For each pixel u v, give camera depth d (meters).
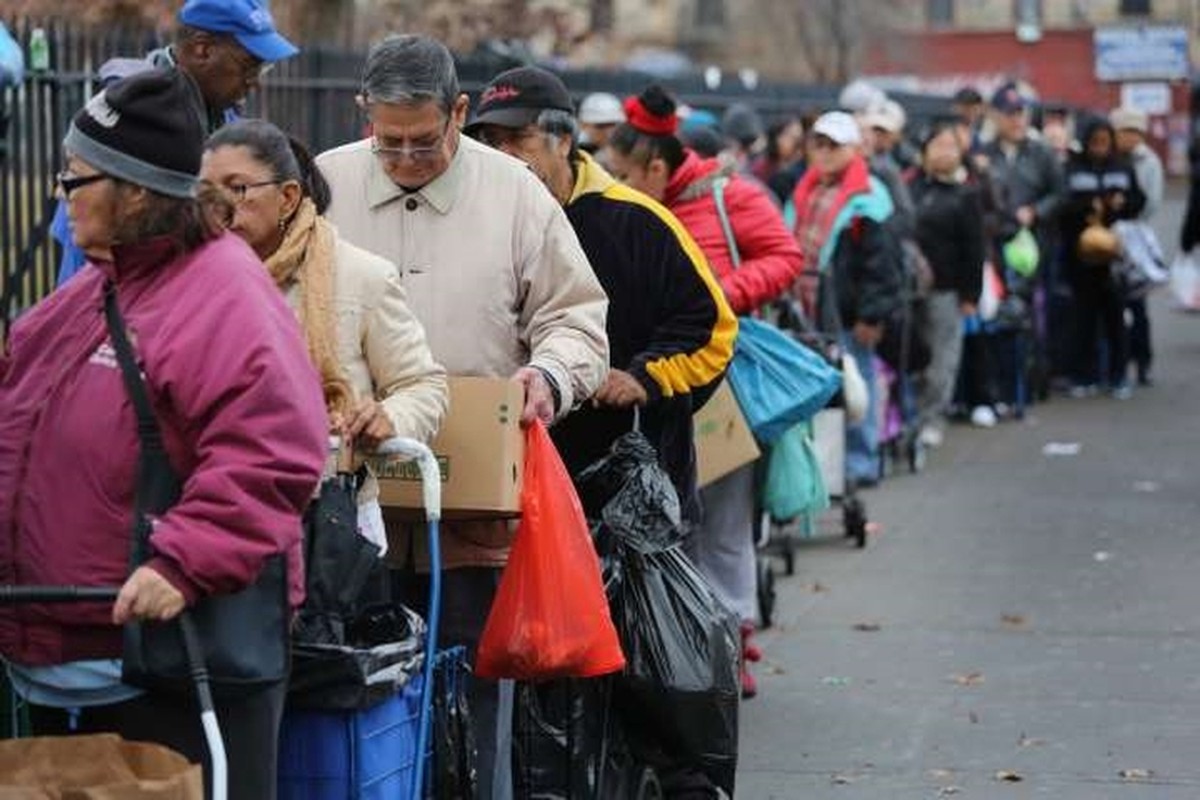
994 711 21.16
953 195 38.88
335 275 13.41
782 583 27.80
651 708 15.75
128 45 25.86
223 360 11.05
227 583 10.90
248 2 15.09
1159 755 19.55
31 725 12.20
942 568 28.81
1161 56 139.25
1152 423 44.53
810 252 31.81
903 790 18.48
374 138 15.05
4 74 22.59
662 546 15.93
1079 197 48.25
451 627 15.20
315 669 12.00
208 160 13.17
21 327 11.79
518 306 15.22
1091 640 24.36
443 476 13.98
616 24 95.19
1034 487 36.19
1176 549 30.23
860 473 35.75
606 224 17.42
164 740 11.51
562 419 16.89
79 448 11.27
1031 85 141.50
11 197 24.20
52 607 11.38
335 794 12.14
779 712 21.16
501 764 14.92
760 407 21.00
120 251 11.33
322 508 12.34
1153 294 75.50
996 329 43.94
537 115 16.98
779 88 57.09
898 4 107.94
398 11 45.16
